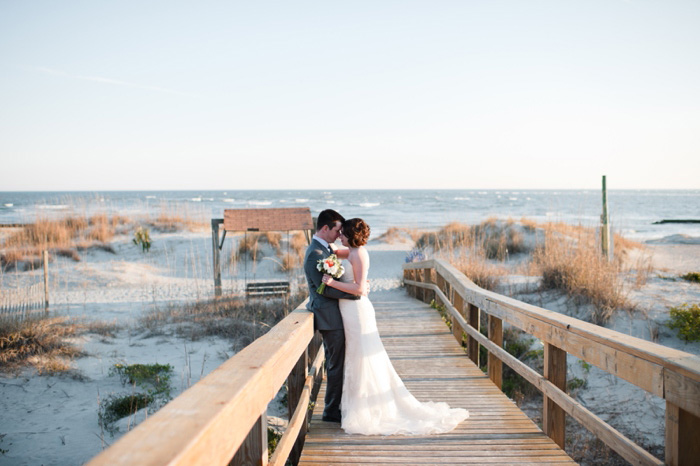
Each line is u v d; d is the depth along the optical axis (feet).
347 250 14.65
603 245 46.26
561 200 304.91
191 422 4.96
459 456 11.58
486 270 42.60
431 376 18.90
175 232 88.43
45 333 32.81
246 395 6.39
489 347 17.58
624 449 8.83
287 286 45.57
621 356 8.93
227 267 66.13
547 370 12.50
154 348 33.40
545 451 11.81
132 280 60.08
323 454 11.80
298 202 290.76
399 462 11.29
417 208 231.30
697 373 6.88
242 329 36.37
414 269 42.11
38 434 21.85
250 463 7.84
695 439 7.47
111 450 4.24
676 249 72.23
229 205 247.70
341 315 13.61
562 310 34.40
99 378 28.12
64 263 66.74
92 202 187.01
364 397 13.35
